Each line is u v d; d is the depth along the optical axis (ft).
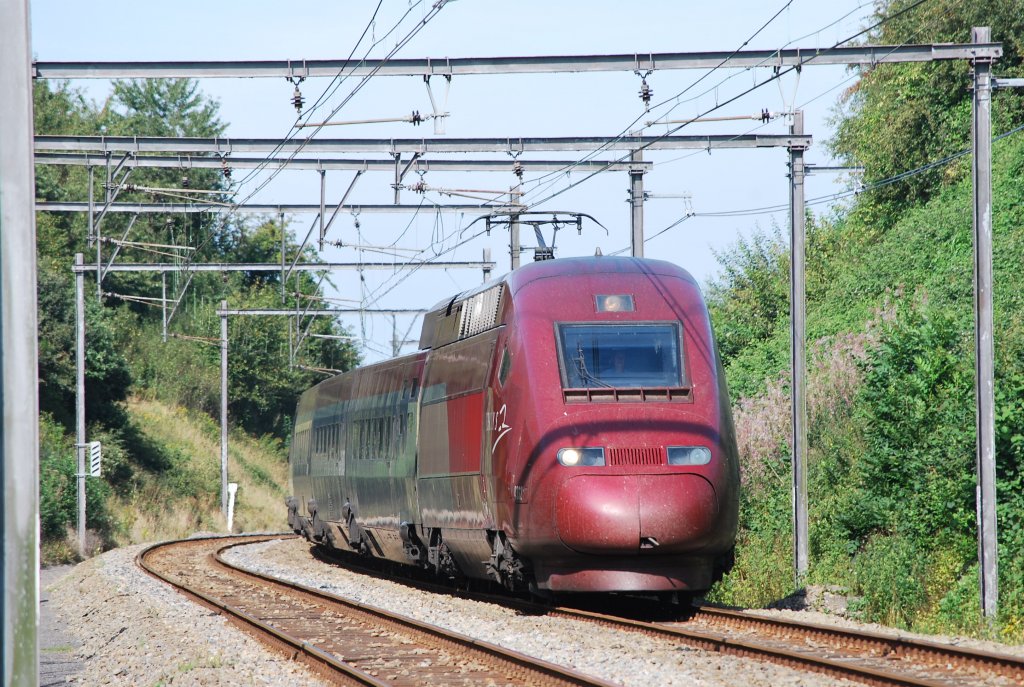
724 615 114.11
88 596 176.96
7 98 40.19
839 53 132.05
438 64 140.87
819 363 224.53
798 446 152.97
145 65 144.66
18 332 39.70
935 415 151.23
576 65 140.87
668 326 122.01
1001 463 139.85
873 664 85.30
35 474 39.65
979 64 119.14
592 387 117.39
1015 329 163.63
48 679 102.27
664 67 140.77
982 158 118.42
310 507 256.32
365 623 125.39
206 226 565.12
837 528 159.22
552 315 122.52
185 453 435.12
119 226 526.98
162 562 234.17
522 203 196.34
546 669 82.43
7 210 39.88
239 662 100.37
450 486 145.18
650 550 111.86
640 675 82.79
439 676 88.12
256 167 177.78
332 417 233.76
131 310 533.14
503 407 123.85
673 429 114.93
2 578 39.09
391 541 181.37
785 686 76.79
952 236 233.55
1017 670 78.59
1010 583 124.77
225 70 143.43
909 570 135.74
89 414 379.55
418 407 163.73
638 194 174.91
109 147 170.50
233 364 544.21
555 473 113.60
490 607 133.80
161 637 120.37
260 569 217.77
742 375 258.78
